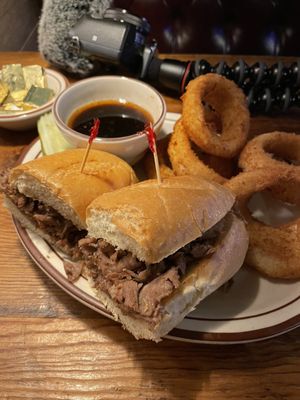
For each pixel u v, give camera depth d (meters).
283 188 0.26
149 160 0.28
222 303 0.21
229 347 0.20
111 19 0.33
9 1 0.45
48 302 0.21
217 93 0.29
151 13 0.45
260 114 0.34
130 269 0.19
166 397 0.18
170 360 0.19
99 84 0.29
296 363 0.20
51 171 0.22
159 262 0.19
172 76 0.33
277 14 0.44
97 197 0.21
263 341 0.20
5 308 0.21
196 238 0.20
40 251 0.22
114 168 0.24
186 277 0.19
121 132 0.28
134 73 0.35
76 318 0.21
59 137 0.28
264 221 0.26
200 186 0.21
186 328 0.19
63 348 0.20
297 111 0.34
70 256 0.22
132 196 0.20
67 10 0.34
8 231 0.25
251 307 0.20
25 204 0.23
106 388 0.18
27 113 0.30
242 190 0.24
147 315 0.18
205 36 0.46
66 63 0.36
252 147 0.27
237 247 0.21
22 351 0.20
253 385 0.19
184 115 0.28
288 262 0.22
